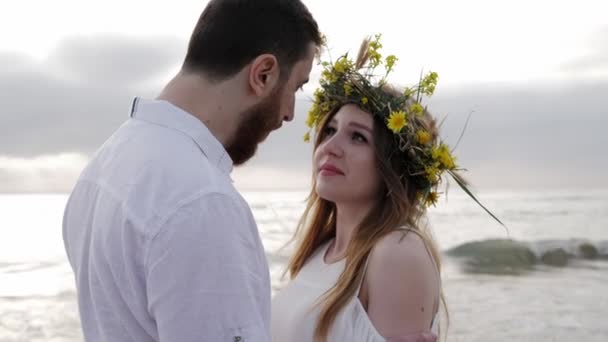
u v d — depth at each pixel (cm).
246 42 141
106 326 134
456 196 4650
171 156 132
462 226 2584
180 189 126
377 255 227
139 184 129
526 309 969
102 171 142
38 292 1108
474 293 1124
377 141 247
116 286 130
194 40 145
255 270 131
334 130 263
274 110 148
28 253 1571
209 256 123
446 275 1348
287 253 1236
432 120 261
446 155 248
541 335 804
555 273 1407
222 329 122
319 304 236
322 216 279
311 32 152
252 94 144
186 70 144
